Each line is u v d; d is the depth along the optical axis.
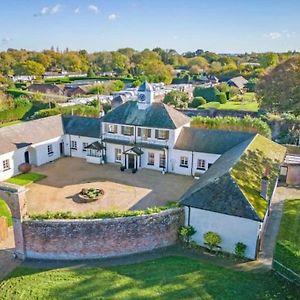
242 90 119.56
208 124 50.31
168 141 40.31
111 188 36.00
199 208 23.91
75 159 45.91
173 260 22.81
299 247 23.55
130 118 42.09
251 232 22.64
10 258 24.00
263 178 24.66
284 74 58.38
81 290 19.97
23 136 41.62
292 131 56.66
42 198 33.44
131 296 19.16
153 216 23.70
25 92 96.19
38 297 19.50
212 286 19.70
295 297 18.67
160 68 151.50
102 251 23.50
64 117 48.94
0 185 23.31
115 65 195.25
